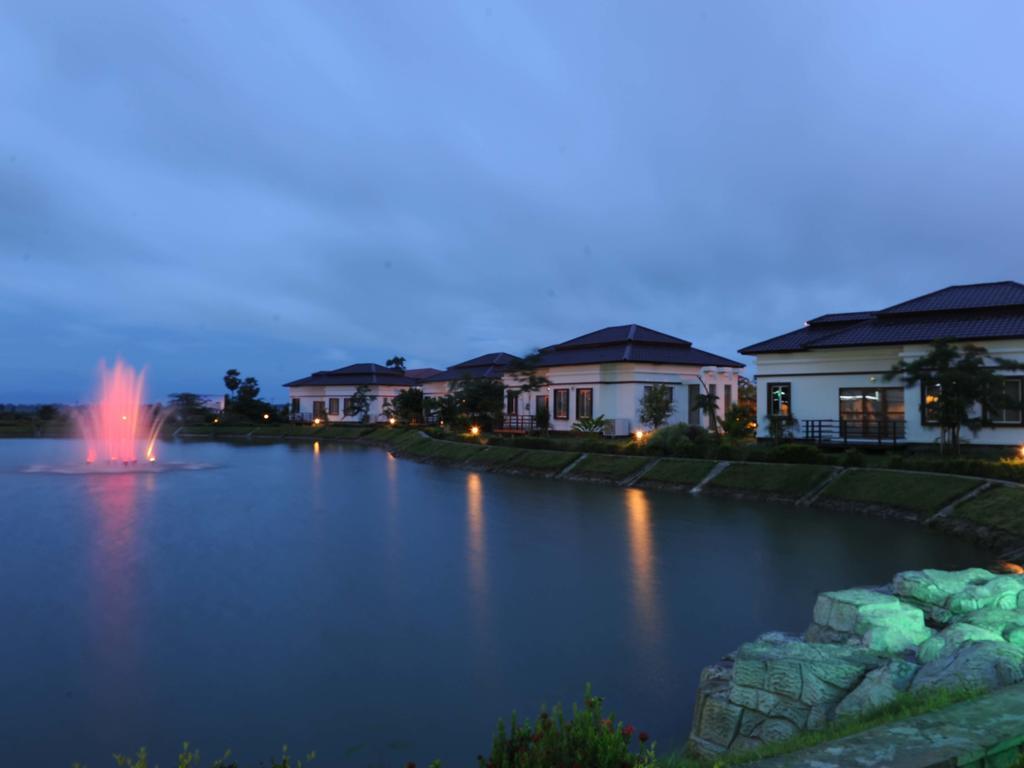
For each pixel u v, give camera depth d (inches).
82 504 940.0
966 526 655.1
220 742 280.2
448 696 321.4
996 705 180.9
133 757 267.9
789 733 238.5
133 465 1535.4
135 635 404.2
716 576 524.7
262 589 501.4
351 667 355.9
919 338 1037.2
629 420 1579.7
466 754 269.4
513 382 1833.2
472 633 404.5
